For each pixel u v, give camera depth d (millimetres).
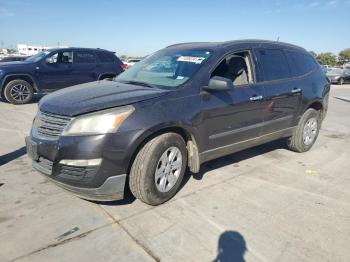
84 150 2998
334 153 5723
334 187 4219
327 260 2732
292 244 2934
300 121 5371
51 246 2789
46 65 10359
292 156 5441
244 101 4168
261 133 4648
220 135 4000
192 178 4309
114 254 2715
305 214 3475
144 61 4770
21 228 3037
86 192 3154
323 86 5699
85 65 11070
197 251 2787
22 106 9750
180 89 3602
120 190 3203
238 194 3891
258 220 3314
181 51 4457
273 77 4754
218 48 4168
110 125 3041
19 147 5457
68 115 3096
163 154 3393
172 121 3373
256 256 2750
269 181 4324
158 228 3107
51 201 3568
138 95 3348
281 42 5254
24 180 4098
